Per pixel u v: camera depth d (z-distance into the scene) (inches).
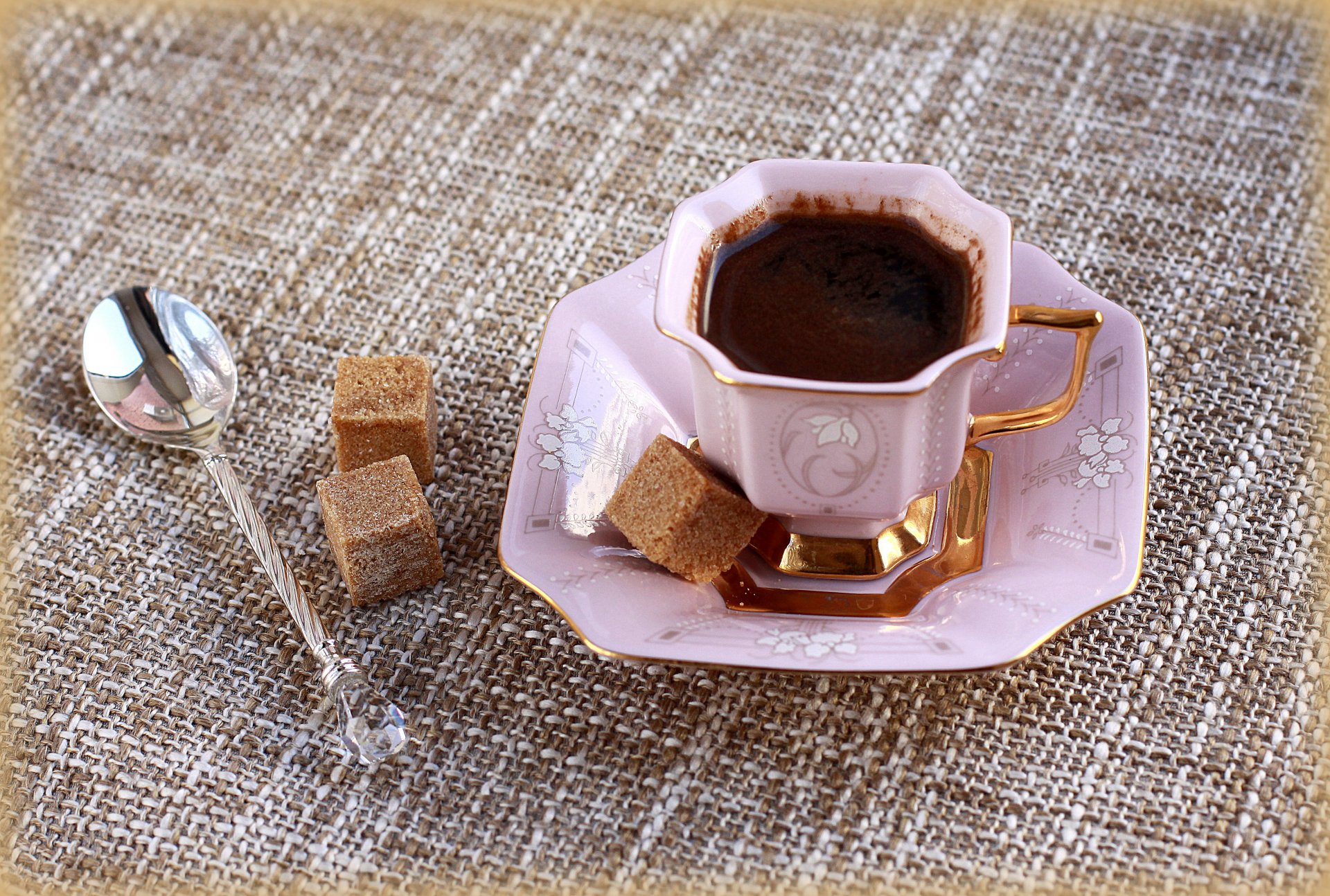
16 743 16.2
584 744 16.1
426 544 16.5
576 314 17.2
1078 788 15.7
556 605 15.3
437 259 19.0
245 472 17.7
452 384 18.2
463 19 20.9
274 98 20.3
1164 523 17.0
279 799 15.9
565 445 16.6
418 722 16.2
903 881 15.4
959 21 20.5
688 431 17.0
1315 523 16.9
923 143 19.6
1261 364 17.9
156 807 15.9
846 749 16.0
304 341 18.5
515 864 15.6
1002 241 15.4
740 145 19.7
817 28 20.6
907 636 15.2
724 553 16.0
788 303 15.7
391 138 20.0
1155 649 16.3
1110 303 16.7
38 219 19.5
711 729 16.1
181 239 19.3
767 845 15.6
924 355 15.3
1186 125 19.5
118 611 16.9
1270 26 20.2
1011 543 16.1
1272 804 15.6
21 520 17.5
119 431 18.1
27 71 20.6
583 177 19.6
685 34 20.7
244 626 16.8
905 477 15.5
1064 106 19.8
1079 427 16.3
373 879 15.6
